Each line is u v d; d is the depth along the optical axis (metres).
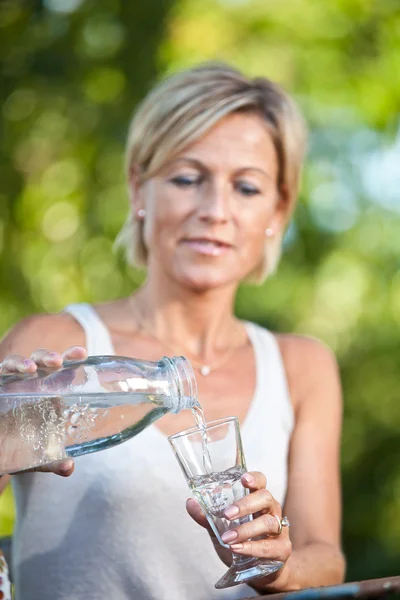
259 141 2.79
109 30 6.26
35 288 6.52
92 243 6.71
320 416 2.90
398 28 7.32
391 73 7.33
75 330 2.76
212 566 2.52
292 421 2.86
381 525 7.17
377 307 7.32
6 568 2.01
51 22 6.23
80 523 2.51
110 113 6.39
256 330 2.99
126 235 3.04
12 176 6.38
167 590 2.50
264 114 2.83
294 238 7.29
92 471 2.52
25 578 2.54
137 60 6.22
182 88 2.77
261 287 7.17
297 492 2.75
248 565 1.97
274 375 2.86
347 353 7.35
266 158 2.81
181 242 2.75
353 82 7.30
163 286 2.82
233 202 2.75
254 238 2.80
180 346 2.82
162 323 2.83
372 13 7.29
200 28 7.08
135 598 2.49
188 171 2.73
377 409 7.43
